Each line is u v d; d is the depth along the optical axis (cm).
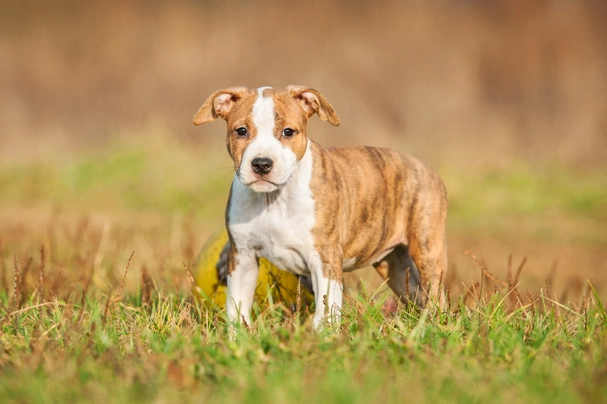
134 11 3047
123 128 2522
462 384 529
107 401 514
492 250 1461
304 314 803
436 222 859
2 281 934
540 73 2619
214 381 554
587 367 566
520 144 2289
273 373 551
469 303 827
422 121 2362
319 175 741
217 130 2344
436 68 2589
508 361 588
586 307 743
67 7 3278
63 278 949
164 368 565
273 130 714
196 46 2769
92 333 632
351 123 2344
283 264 761
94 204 1833
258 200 737
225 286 838
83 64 2884
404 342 608
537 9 2789
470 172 1962
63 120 2603
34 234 1459
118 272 1059
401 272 902
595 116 2428
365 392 511
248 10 2941
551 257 1405
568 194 1880
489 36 2742
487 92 2547
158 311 745
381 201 809
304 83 2569
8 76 2841
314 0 2917
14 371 571
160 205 1828
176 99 2622
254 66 2661
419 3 2875
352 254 798
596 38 2694
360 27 2784
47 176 1989
